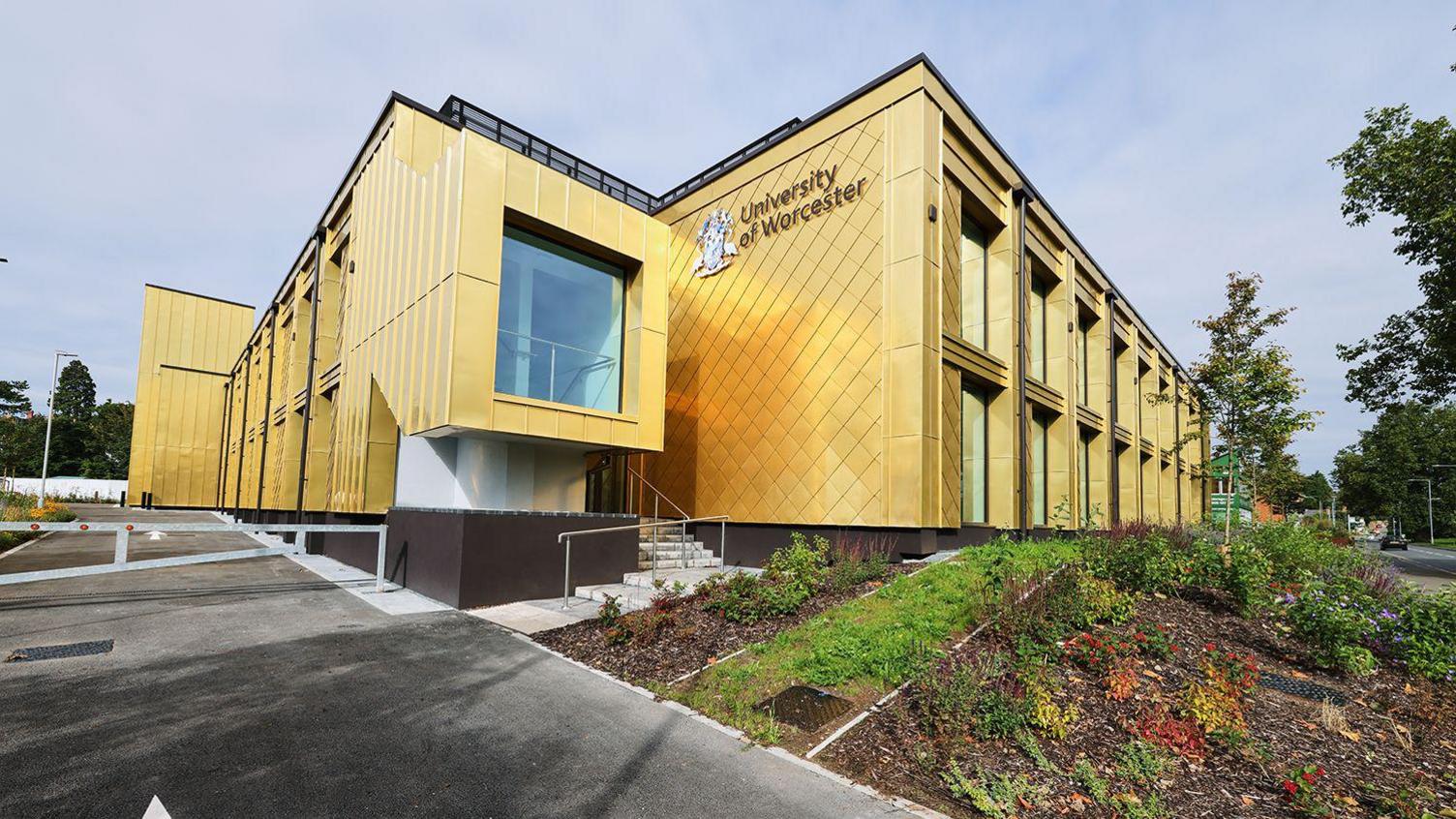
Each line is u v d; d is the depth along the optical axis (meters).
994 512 13.13
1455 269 16.81
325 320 15.98
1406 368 20.08
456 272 9.04
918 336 10.49
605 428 10.76
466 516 8.67
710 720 5.00
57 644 6.29
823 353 11.75
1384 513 57.16
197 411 35.25
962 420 12.66
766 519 12.20
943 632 6.25
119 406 64.12
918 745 4.43
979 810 3.74
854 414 11.17
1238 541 9.68
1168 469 27.06
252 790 3.71
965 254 13.38
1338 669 5.76
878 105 11.51
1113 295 20.31
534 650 6.80
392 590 9.88
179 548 15.39
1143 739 4.40
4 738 4.19
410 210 10.86
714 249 14.05
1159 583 7.57
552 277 10.77
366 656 6.34
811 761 4.34
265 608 8.26
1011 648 5.84
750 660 6.07
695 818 3.60
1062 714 4.61
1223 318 11.89
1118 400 22.58
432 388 9.33
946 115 11.61
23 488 42.19
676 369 14.48
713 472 13.28
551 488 11.09
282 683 5.47
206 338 35.97
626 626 6.95
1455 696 5.20
